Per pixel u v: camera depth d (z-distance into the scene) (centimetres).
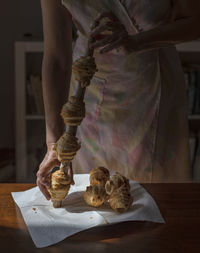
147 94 120
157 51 117
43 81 111
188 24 92
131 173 127
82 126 129
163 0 104
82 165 132
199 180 235
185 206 87
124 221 79
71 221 77
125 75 118
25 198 88
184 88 125
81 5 108
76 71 80
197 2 94
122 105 121
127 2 105
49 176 85
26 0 260
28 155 247
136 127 123
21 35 264
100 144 128
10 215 82
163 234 74
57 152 84
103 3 106
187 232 75
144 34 89
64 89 111
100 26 84
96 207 83
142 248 69
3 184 100
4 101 274
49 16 112
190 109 236
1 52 266
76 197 89
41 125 250
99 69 120
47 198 86
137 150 124
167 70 120
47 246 70
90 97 125
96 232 75
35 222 76
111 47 86
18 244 71
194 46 229
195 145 236
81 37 121
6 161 266
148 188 99
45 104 109
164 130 122
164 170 125
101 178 88
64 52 112
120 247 69
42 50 234
